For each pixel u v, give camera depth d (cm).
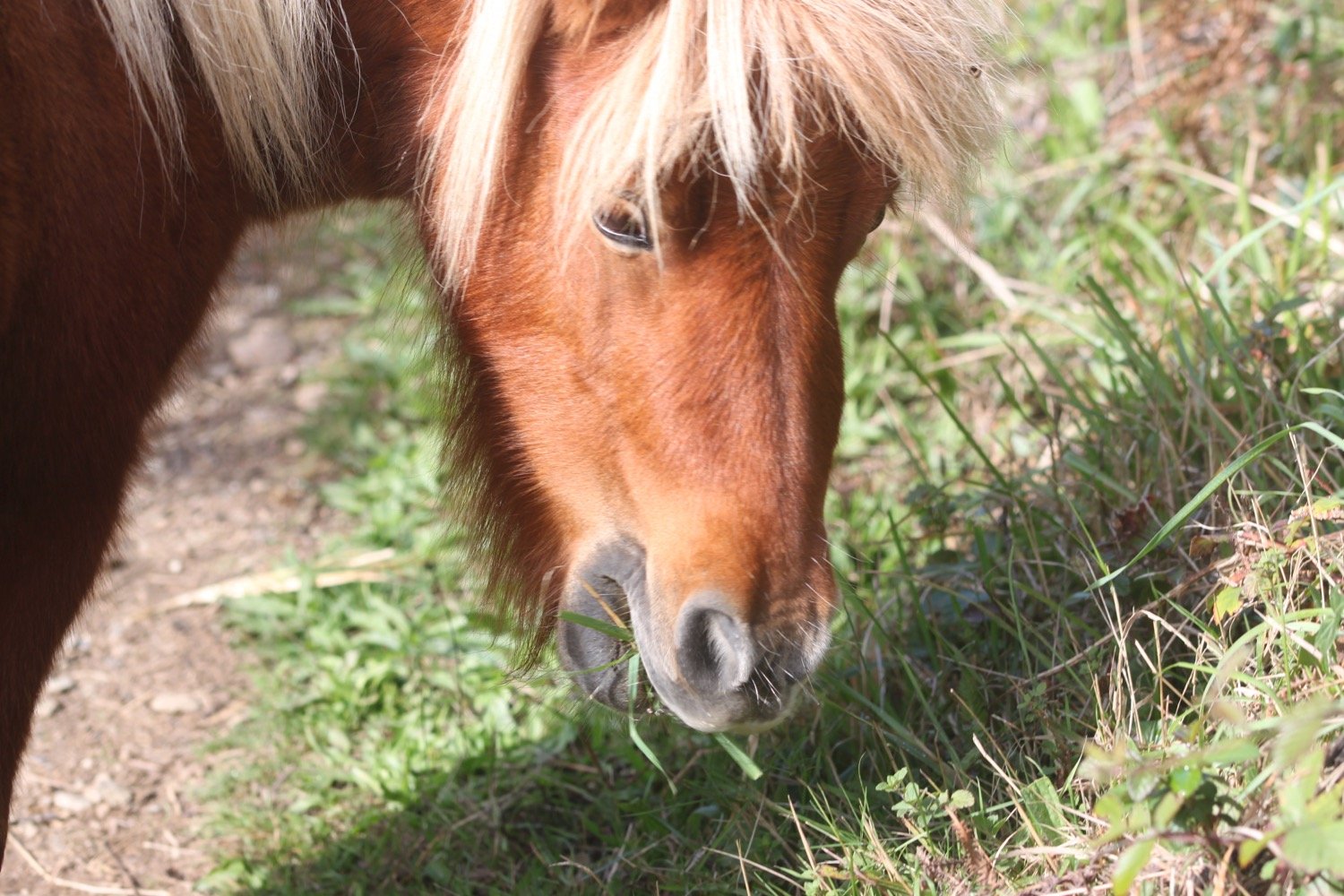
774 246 193
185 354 244
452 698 332
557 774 298
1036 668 262
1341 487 252
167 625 378
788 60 191
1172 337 310
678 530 201
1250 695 212
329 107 236
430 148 231
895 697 278
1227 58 416
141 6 206
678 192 192
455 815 290
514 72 202
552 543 241
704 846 256
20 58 198
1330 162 396
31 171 201
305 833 301
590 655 229
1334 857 149
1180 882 183
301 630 369
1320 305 321
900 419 390
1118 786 190
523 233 216
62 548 218
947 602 287
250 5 214
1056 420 310
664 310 199
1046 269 424
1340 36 437
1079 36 499
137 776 328
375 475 424
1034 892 194
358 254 530
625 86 194
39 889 296
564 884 262
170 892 294
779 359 198
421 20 225
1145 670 243
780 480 198
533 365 223
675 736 285
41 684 219
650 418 202
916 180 211
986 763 246
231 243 239
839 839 225
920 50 201
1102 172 433
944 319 429
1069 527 284
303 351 495
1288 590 226
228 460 447
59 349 209
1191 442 290
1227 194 402
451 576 372
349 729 333
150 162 214
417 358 320
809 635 201
